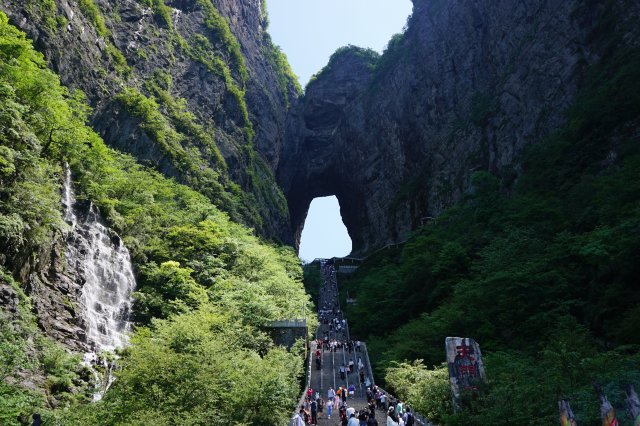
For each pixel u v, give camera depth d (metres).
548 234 31.70
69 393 20.05
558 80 57.03
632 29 48.50
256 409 19.06
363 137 106.19
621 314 20.78
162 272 33.72
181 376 17.42
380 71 110.50
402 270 47.00
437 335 29.58
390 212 89.69
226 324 26.11
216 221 48.38
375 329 44.22
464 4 88.56
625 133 37.75
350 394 27.92
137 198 41.91
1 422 14.67
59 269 26.34
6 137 25.53
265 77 109.25
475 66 82.50
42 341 21.22
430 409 18.48
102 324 27.89
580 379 14.53
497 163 63.75
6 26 31.08
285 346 30.97
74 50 55.00
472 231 42.84
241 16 108.19
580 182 36.72
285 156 112.81
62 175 32.00
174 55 77.75
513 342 23.89
